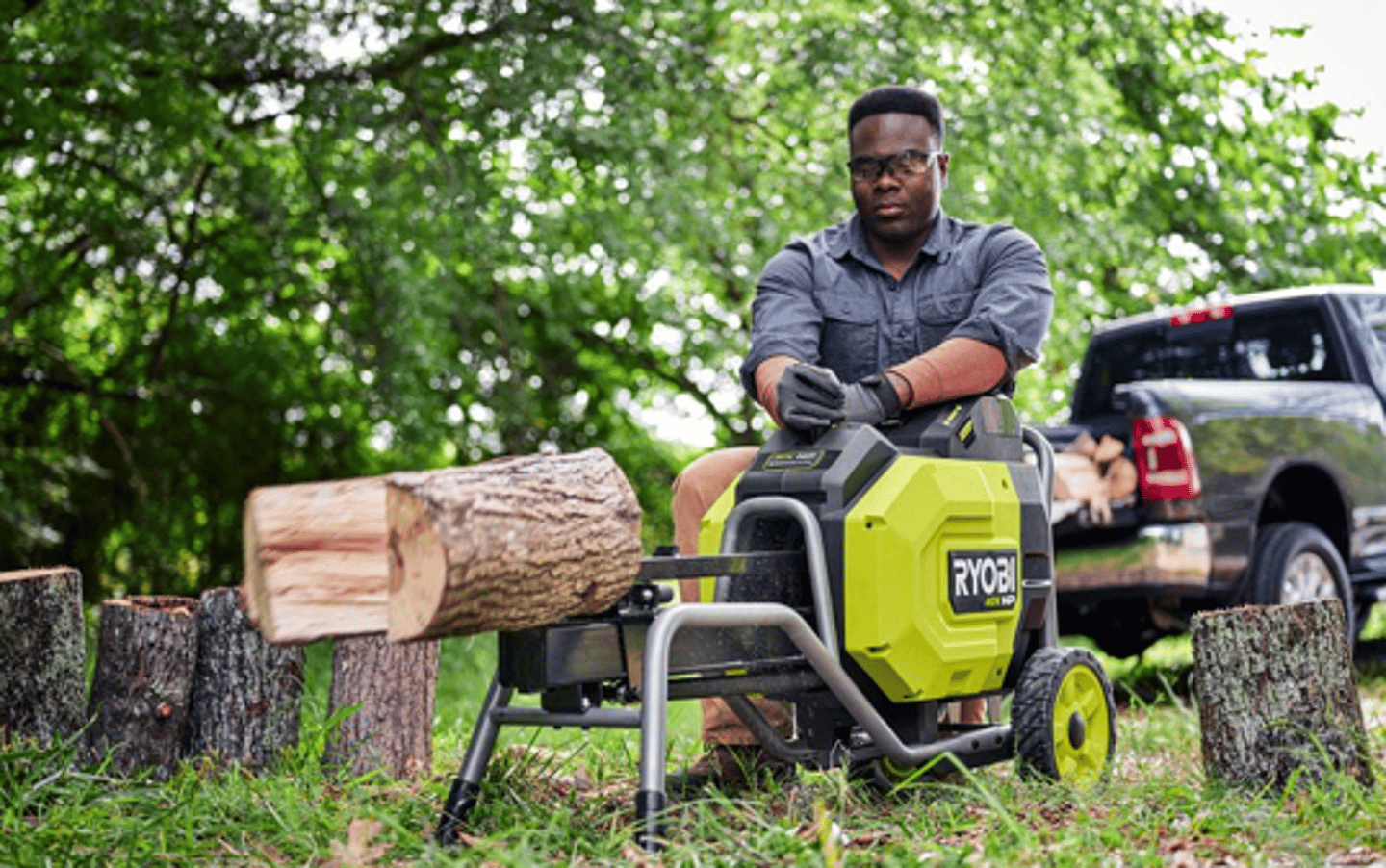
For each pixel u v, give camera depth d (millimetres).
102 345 15070
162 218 13156
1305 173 14461
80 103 11047
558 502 2820
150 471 15312
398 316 13062
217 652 4406
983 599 3709
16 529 12680
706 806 3242
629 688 3090
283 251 13844
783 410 3682
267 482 16062
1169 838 3236
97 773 3918
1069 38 13109
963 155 12266
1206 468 6703
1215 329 7879
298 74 12305
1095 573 6742
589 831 3205
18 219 13102
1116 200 13750
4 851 3061
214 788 3770
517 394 16156
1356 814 3398
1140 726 5734
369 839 3080
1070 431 6918
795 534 3682
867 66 12094
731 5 12328
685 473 4176
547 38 11906
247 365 15148
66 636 4230
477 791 3273
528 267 12984
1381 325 7688
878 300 4164
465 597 2662
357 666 4543
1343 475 7246
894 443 3834
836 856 2869
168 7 11539
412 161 12250
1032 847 2998
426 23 12203
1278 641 3879
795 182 12914
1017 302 3955
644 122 11852
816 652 3344
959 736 3834
